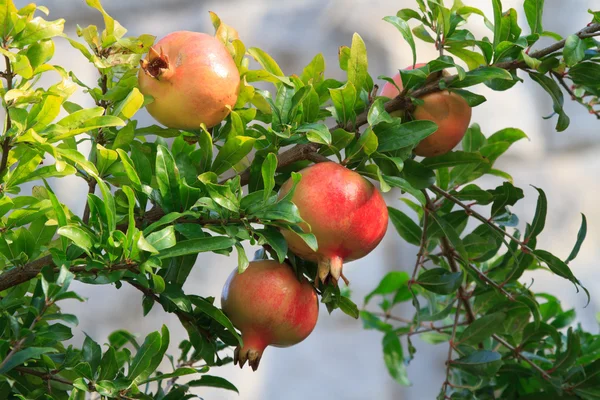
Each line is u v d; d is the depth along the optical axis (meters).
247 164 1.57
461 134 1.56
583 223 1.59
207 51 1.47
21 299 1.46
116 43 1.50
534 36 1.54
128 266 1.39
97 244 1.39
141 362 1.44
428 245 1.76
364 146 1.46
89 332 2.66
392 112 1.55
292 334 1.47
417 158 2.25
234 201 1.42
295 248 1.45
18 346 1.38
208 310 1.44
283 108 1.50
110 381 1.42
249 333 1.47
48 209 1.46
